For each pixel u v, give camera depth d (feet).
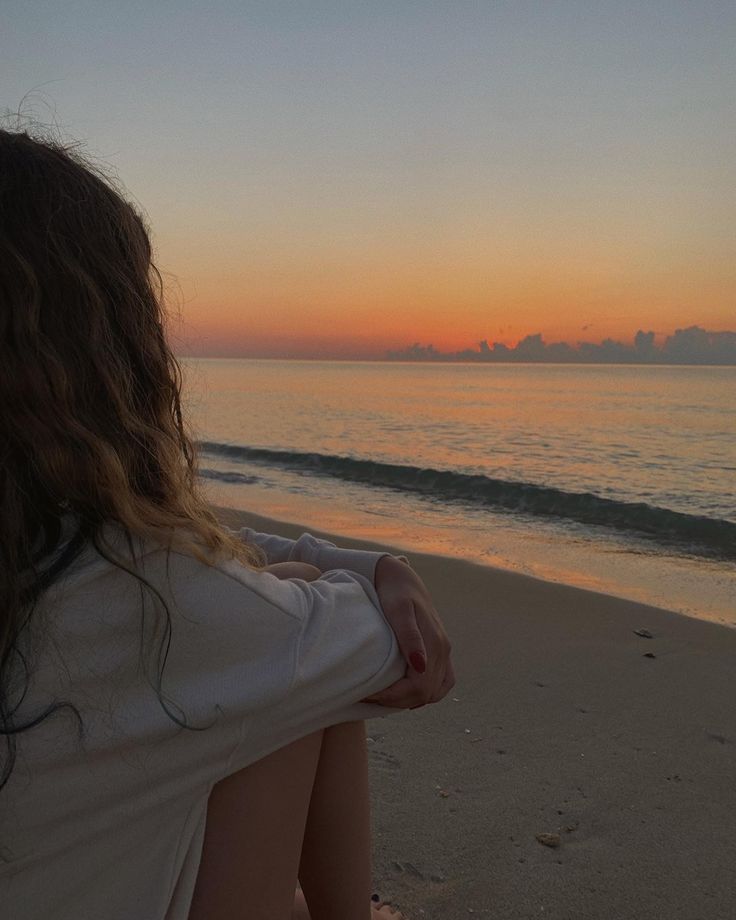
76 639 2.23
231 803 2.61
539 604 16.16
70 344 2.45
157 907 2.46
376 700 2.98
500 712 10.75
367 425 77.97
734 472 41.75
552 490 32.37
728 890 7.10
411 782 8.82
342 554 3.64
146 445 2.60
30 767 2.21
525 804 8.41
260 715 2.52
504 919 6.65
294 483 38.24
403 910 6.72
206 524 2.55
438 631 3.22
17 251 2.42
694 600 17.78
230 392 149.48
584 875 7.25
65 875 2.34
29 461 2.28
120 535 2.31
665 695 11.43
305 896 3.25
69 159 2.71
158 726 2.34
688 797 8.64
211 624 2.40
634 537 25.41
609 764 9.34
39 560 2.23
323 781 3.05
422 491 35.68
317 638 2.66
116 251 2.68
